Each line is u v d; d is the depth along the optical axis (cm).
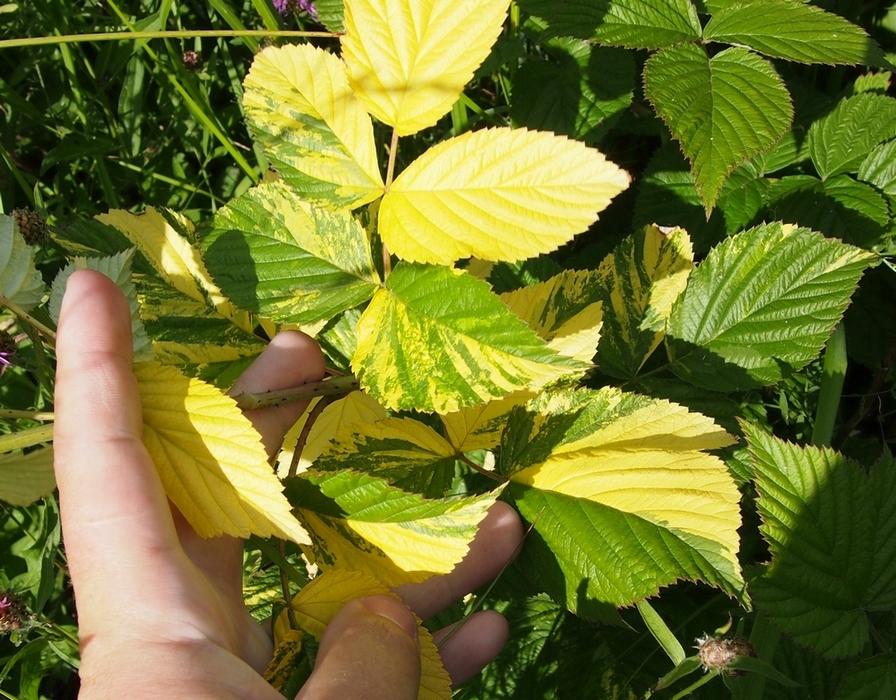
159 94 50
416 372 21
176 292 30
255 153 48
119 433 21
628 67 41
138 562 20
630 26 36
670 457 26
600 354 34
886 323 41
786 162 41
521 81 42
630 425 27
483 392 21
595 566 26
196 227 30
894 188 39
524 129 21
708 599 35
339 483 24
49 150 51
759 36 35
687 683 33
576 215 20
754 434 30
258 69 24
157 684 19
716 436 26
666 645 27
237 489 21
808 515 29
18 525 43
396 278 23
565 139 21
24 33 50
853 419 39
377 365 22
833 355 34
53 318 23
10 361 31
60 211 49
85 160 50
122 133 50
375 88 23
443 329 22
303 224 25
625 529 26
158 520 20
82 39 34
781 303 34
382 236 22
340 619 22
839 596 29
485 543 27
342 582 24
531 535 27
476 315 22
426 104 23
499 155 21
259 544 24
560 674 34
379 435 27
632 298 34
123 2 49
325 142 24
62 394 21
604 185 20
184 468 22
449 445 28
